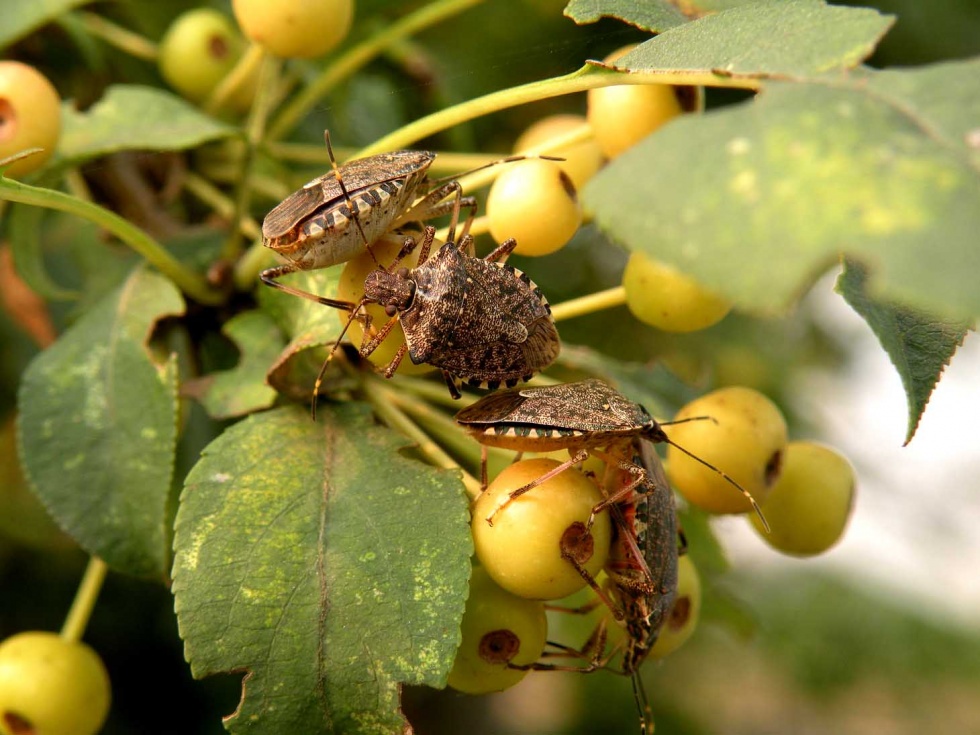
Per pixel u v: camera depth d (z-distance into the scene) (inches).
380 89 7.0
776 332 7.7
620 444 4.5
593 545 4.3
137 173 6.1
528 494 4.3
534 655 4.5
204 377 5.0
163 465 4.8
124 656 7.2
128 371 4.9
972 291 3.2
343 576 4.2
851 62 3.6
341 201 4.2
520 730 9.5
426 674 4.1
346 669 4.1
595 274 7.5
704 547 5.8
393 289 4.4
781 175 3.4
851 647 9.3
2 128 4.9
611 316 7.4
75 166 5.2
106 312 5.0
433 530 4.3
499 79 7.1
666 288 4.8
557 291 7.3
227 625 4.2
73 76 6.3
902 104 3.5
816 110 3.5
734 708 10.1
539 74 7.0
